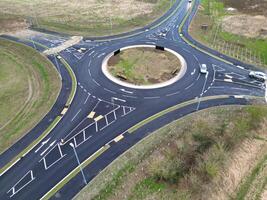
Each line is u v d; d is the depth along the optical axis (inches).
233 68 2716.5
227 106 2235.5
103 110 2185.0
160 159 1793.8
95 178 1663.4
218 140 1919.3
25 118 2132.1
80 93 2377.0
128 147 1863.9
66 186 1622.8
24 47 3115.2
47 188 1615.4
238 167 1795.0
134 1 4517.7
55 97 2337.6
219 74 2623.0
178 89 2422.5
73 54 2970.0
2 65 2824.8
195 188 1636.3
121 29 3535.9
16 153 1841.8
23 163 1769.2
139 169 1737.2
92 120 2091.5
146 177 1700.3
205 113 2161.7
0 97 2368.4
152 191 1627.7
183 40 3270.2
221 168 1752.0
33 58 2915.8
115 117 2116.1
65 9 4165.8
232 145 1908.2
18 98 2354.8
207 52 3002.0
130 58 2883.9
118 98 2314.2
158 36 3366.1
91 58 2896.2
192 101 2285.9
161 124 2053.4
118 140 1918.1
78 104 2250.2
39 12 4042.8
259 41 3216.0
